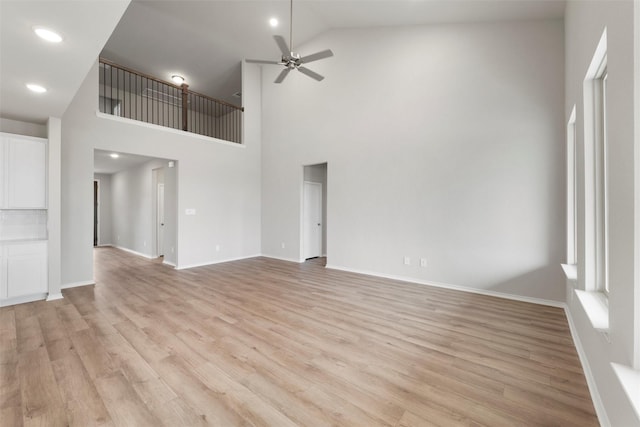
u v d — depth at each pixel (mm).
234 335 2670
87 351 2350
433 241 4445
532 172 3723
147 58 6582
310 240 6754
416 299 3773
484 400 1780
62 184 4266
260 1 4816
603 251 2170
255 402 1745
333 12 4926
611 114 1477
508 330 2822
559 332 2779
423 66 4547
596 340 1809
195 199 5941
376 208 5043
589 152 2211
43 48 2252
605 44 1816
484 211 4027
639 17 1192
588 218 2201
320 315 3189
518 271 3793
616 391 1400
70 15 1881
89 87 4555
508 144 3863
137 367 2117
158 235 7051
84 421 1574
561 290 3533
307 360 2236
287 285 4441
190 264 5852
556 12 3492
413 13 4270
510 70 3861
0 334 2670
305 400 1768
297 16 5199
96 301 3648
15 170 3602
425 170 4512
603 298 2047
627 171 1283
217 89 8109
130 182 7902
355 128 5316
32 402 1726
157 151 5359
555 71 3600
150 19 5316
